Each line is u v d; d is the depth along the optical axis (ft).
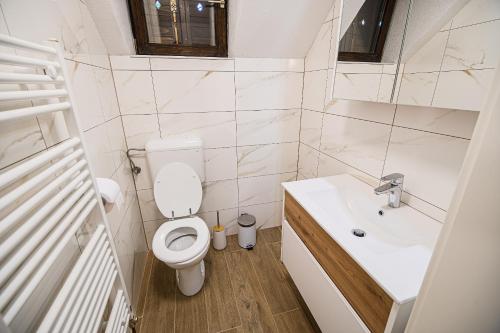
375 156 4.08
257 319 4.60
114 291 3.58
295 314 4.69
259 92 5.93
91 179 2.85
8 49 2.07
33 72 2.34
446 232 1.27
